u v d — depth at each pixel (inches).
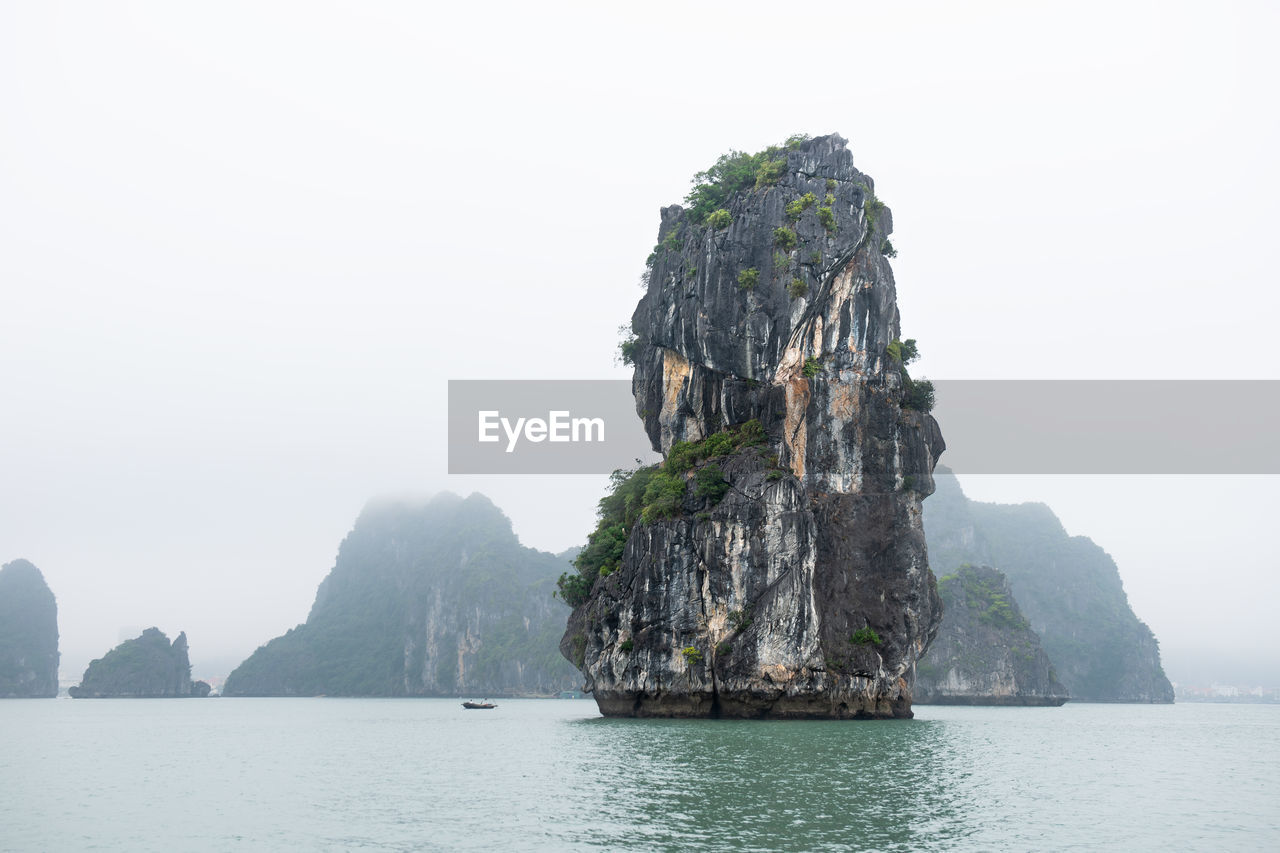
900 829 1136.8
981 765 1737.2
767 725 2400.3
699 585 2669.8
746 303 2822.3
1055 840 1108.5
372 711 5600.4
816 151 2940.5
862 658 2608.3
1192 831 1181.7
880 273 2869.1
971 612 7219.5
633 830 1126.4
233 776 1723.7
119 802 1421.0
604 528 3260.3
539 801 1330.0
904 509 2758.4
